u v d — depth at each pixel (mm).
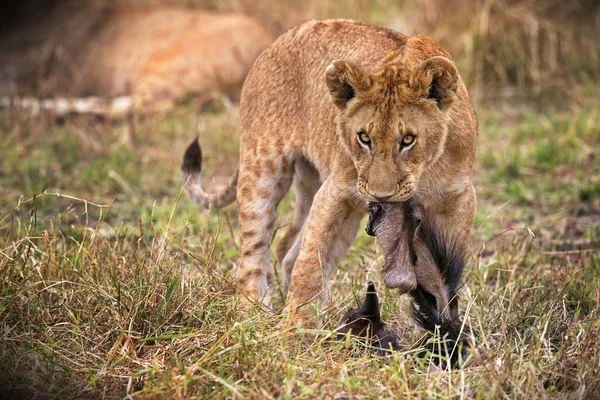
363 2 19234
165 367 7254
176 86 17891
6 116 16688
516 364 7145
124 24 19391
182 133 16047
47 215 12086
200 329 7641
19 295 8047
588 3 19016
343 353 7383
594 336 7621
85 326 7836
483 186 13367
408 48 7605
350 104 7469
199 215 12000
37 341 7523
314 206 8102
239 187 9328
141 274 8172
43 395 6797
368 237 10586
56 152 15305
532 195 12688
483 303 8594
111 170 14078
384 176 7156
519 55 17781
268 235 9273
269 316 8008
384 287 8688
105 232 10664
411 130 7223
